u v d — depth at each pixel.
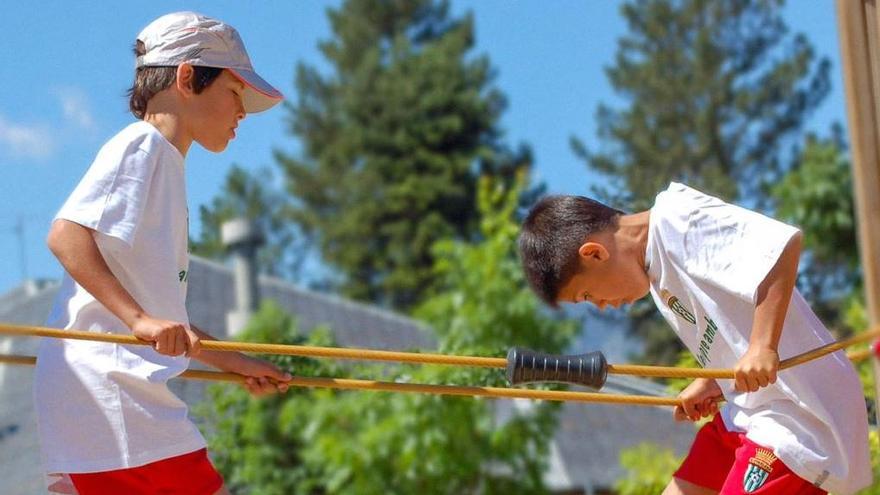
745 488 4.59
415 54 44.91
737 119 38.62
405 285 42.22
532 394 4.87
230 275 16.95
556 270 4.86
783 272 4.44
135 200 4.50
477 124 44.19
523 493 12.07
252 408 10.53
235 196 44.31
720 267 4.51
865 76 4.87
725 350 4.70
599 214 4.86
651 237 4.71
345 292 42.97
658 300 4.82
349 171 44.22
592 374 4.53
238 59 4.83
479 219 43.06
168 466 4.50
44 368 4.57
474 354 7.81
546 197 5.02
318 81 45.28
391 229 42.97
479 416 11.69
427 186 42.88
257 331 13.17
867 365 7.03
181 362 4.59
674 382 7.42
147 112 4.77
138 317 4.35
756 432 4.62
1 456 13.71
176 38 4.76
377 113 44.25
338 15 46.16
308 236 44.38
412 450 11.42
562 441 16.16
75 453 4.46
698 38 39.03
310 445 11.52
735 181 38.03
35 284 19.41
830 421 4.54
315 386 4.99
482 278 12.41
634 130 38.94
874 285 4.85
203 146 4.82
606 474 15.77
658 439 15.94
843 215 16.05
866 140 4.86
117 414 4.46
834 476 4.54
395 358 4.59
